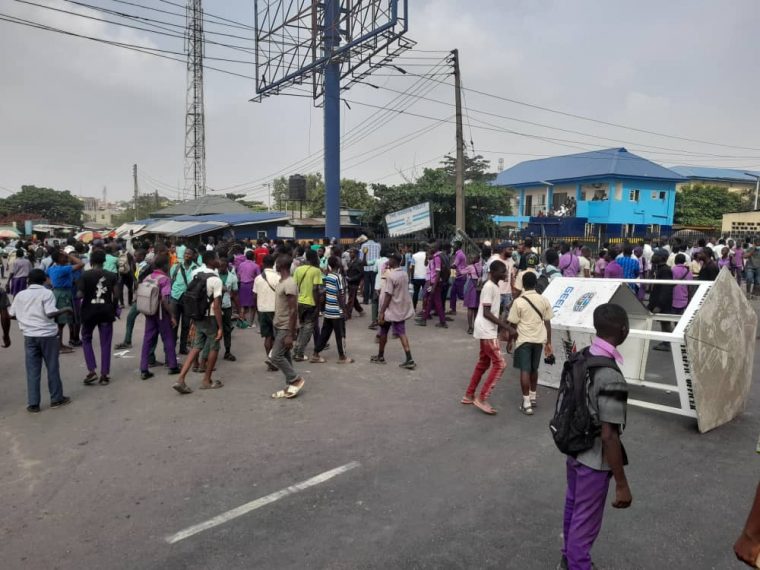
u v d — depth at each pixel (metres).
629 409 6.03
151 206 90.69
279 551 3.41
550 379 6.87
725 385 5.52
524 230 25.08
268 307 7.64
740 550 1.97
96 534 3.63
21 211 73.25
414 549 3.42
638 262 11.60
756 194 41.00
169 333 7.41
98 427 5.54
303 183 25.00
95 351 9.09
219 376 7.41
